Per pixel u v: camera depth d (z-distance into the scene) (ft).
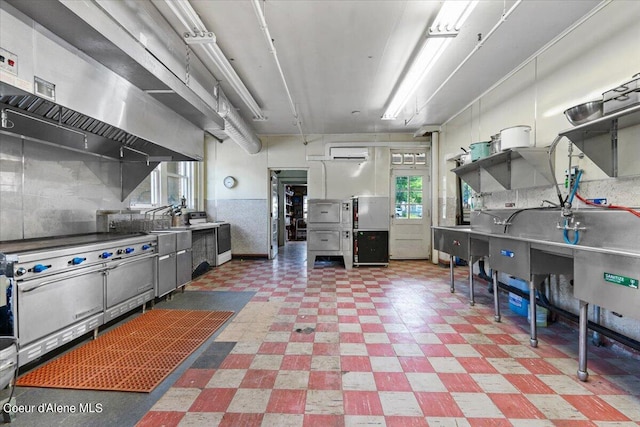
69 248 7.70
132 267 10.21
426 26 9.31
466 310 11.30
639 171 7.11
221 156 22.95
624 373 6.98
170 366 7.20
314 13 8.70
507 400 5.96
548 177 10.29
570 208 7.44
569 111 7.86
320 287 14.67
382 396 6.09
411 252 22.67
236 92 13.44
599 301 5.97
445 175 19.75
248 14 8.71
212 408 5.69
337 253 19.30
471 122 15.92
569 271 8.22
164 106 11.36
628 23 7.66
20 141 9.12
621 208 6.86
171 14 8.63
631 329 7.97
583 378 6.64
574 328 9.66
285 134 22.67
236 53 10.91
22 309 6.53
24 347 6.59
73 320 7.83
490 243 10.11
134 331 9.32
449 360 7.57
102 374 6.84
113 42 6.78
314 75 12.71
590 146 8.00
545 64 10.53
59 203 10.46
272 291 13.98
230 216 22.97
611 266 5.70
